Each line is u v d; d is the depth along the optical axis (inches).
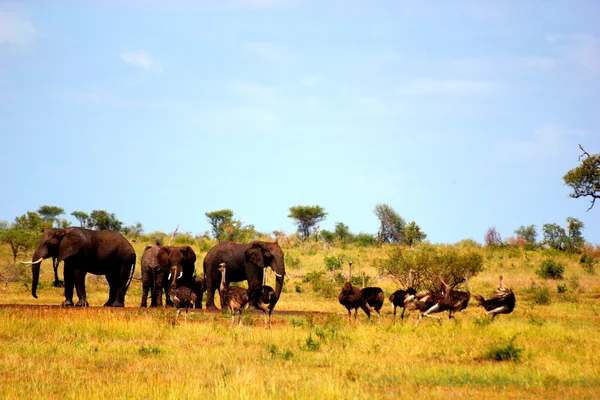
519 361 542.6
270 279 1048.8
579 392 431.2
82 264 956.0
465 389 440.1
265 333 682.8
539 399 410.9
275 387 429.4
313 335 677.3
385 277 1569.9
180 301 776.9
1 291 1290.6
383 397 413.4
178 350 590.9
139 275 1630.2
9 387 433.7
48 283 1438.2
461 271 1135.0
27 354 563.5
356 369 514.0
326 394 406.9
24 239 1819.6
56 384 451.5
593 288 1526.8
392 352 593.0
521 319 885.2
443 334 686.5
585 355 567.8
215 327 719.1
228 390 417.7
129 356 565.3
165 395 412.5
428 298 769.6
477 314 970.1
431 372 497.4
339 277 1584.6
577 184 1718.8
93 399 404.5
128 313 850.1
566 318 916.6
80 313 796.0
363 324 770.8
